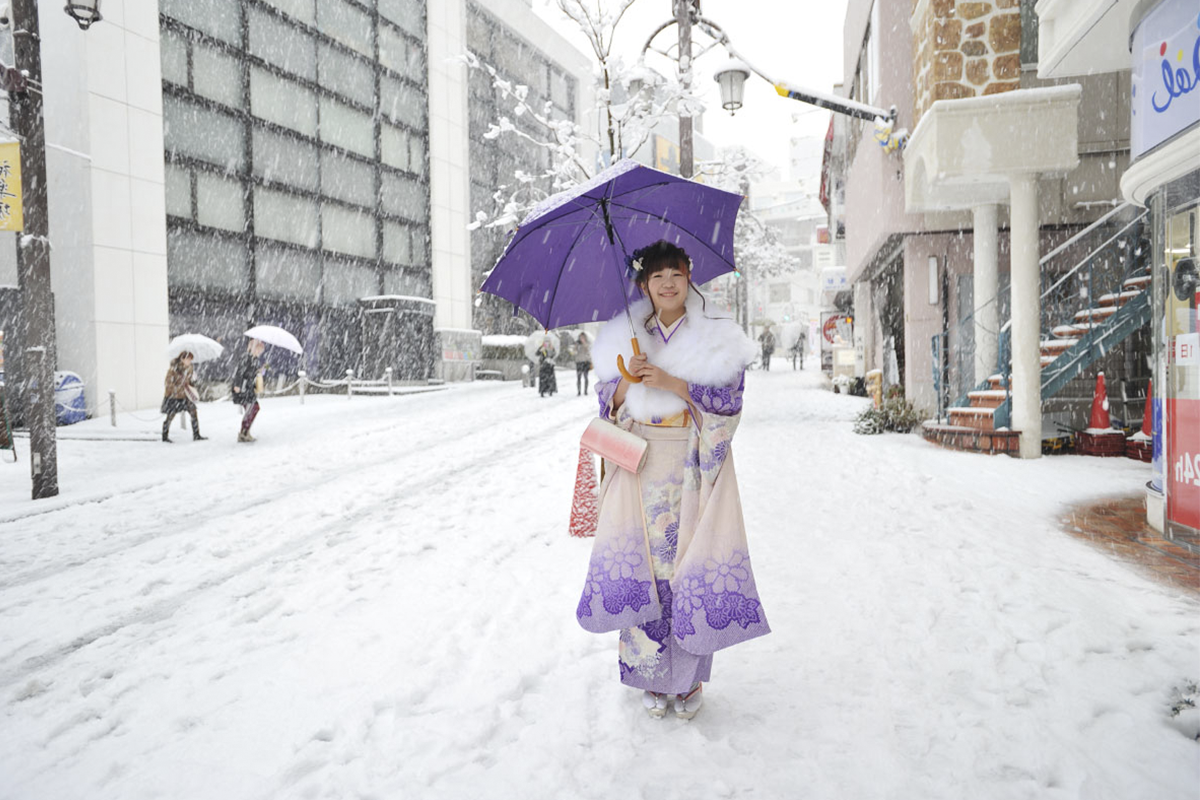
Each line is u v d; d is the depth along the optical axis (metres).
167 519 6.78
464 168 29.48
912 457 8.71
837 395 19.45
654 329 2.76
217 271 19.97
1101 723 2.60
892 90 11.88
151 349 17.48
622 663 2.75
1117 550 4.73
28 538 6.14
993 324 10.40
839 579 4.28
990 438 8.89
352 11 24.38
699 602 2.54
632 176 2.56
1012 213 8.78
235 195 20.47
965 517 5.71
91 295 16.22
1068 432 9.44
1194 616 3.52
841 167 21.36
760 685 2.98
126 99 16.94
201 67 19.45
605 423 2.74
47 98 16.27
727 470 2.64
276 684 3.17
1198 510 4.77
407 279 27.03
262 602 4.30
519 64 33.97
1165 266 5.03
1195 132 4.24
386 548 5.44
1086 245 10.78
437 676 3.16
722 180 15.70
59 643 3.83
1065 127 8.31
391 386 22.39
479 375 30.17
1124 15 6.00
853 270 16.58
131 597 4.56
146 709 2.99
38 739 2.78
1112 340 8.86
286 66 22.00
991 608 3.72
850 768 2.36
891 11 11.81
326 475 8.88
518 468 8.79
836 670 3.10
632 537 2.68
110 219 16.56
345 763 2.51
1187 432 4.84
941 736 2.55
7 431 10.73
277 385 21.58
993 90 9.91
